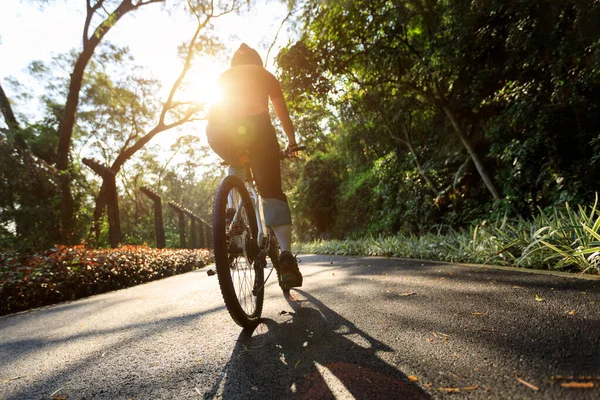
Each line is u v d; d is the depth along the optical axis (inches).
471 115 296.5
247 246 94.8
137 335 93.0
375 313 90.4
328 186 687.1
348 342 71.2
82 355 81.1
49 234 422.9
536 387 46.4
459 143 320.8
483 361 55.8
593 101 190.9
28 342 100.4
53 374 70.6
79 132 764.6
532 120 213.8
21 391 63.5
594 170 192.1
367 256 269.1
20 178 386.6
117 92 751.1
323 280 153.8
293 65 285.6
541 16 188.2
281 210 98.5
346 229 609.9
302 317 94.7
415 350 63.3
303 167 734.5
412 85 279.9
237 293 87.8
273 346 73.8
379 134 391.2
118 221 431.8
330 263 237.0
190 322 101.0
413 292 109.9
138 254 278.8
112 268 233.1
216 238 82.4
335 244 404.8
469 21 223.3
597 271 108.4
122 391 59.4
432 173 327.0
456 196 310.2
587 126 196.5
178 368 67.0
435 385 50.1
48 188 423.2
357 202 574.6
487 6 207.0
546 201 219.6
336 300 110.3
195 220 515.5
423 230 344.5
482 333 68.1
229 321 97.5
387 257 233.9
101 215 549.0
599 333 61.2
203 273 271.0
